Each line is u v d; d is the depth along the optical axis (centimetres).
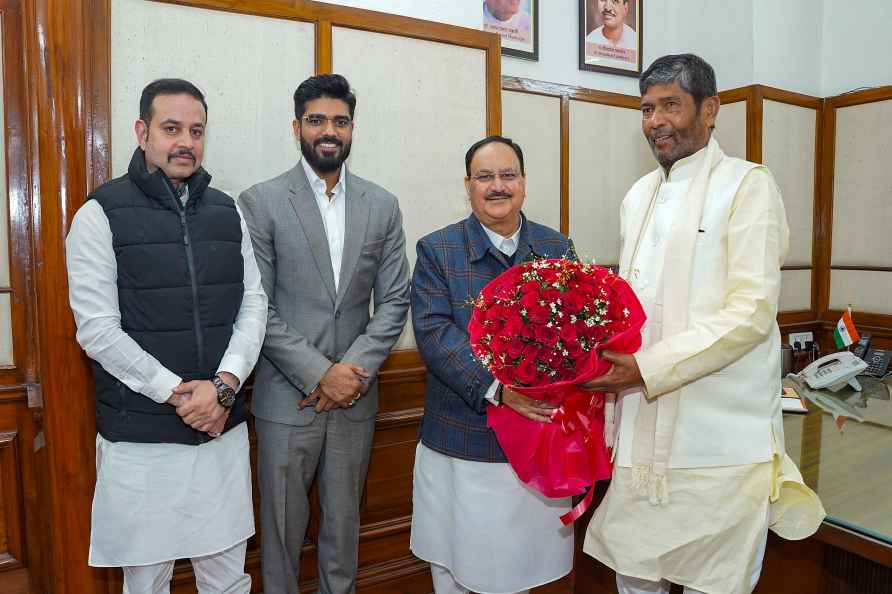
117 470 156
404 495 253
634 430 150
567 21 375
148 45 203
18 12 206
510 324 139
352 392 187
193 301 161
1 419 212
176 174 160
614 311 138
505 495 172
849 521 135
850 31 389
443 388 179
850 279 388
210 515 163
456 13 257
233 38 215
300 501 199
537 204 356
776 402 146
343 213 203
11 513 214
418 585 252
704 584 143
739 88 373
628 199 169
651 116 149
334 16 228
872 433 199
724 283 141
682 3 411
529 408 154
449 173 255
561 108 360
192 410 156
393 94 242
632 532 150
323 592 207
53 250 192
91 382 198
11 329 212
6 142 208
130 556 155
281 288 194
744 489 139
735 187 141
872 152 374
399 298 205
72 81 193
